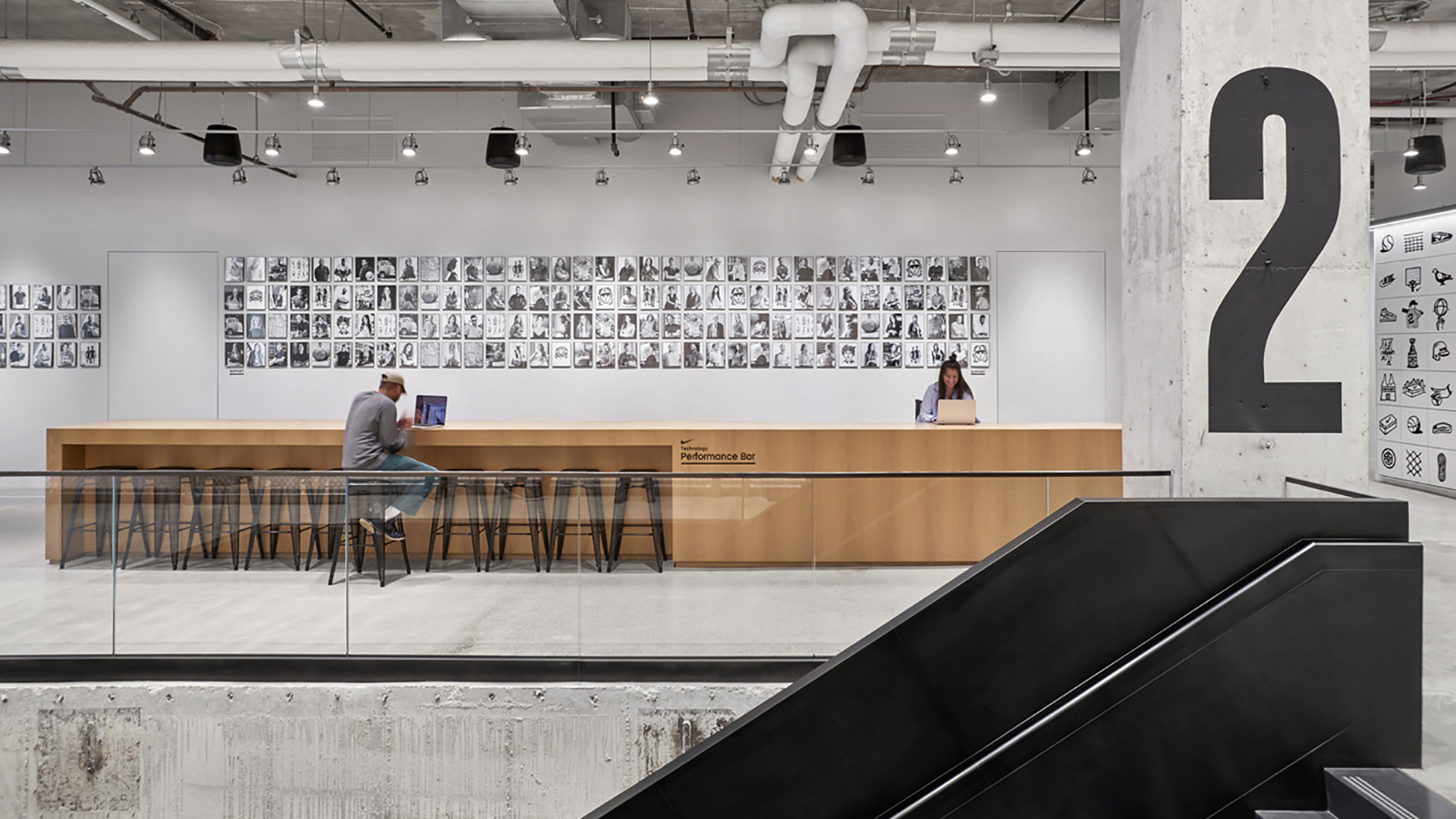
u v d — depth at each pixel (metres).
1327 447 3.83
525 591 4.24
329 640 4.24
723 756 2.57
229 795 4.23
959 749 2.56
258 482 4.24
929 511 4.30
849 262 9.00
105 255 8.97
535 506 4.23
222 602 4.26
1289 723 2.43
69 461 6.27
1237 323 3.82
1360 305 3.82
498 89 8.57
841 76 5.82
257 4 7.01
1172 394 3.93
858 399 9.05
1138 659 2.42
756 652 4.23
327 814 4.21
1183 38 3.79
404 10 7.13
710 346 9.03
